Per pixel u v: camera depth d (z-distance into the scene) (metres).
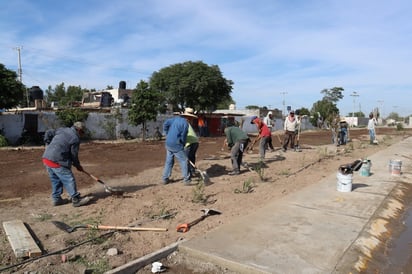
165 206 6.75
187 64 37.47
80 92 63.78
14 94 21.27
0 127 21.56
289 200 7.30
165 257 4.65
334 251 4.72
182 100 37.56
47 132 7.09
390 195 7.88
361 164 9.84
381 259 4.80
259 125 12.65
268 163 12.73
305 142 24.08
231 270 4.33
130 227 5.51
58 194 6.84
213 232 5.35
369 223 5.90
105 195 7.62
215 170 10.94
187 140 9.54
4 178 9.76
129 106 28.22
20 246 4.59
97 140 25.61
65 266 4.21
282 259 4.43
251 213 6.37
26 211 6.43
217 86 36.81
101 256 4.54
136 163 12.94
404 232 5.92
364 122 85.88
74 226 5.55
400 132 42.50
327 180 9.50
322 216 6.22
